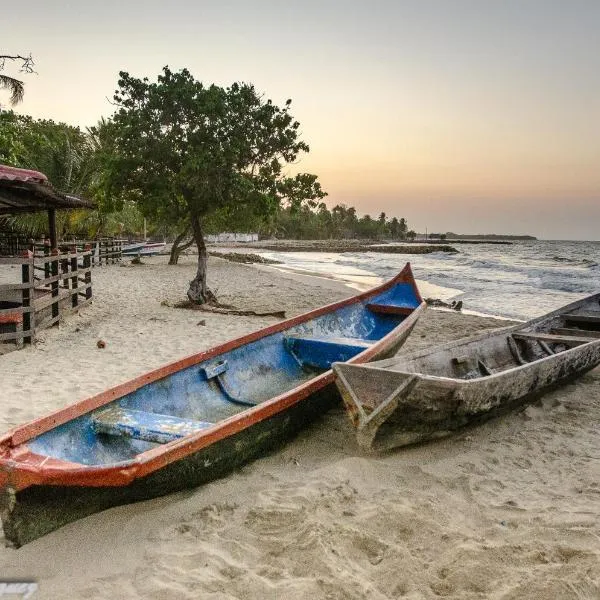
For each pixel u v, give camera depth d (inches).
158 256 1476.4
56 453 151.2
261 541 136.9
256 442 176.4
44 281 373.1
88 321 446.9
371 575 124.6
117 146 524.7
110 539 136.3
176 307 538.3
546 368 234.5
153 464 137.4
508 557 130.8
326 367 259.6
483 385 193.0
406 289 362.9
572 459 193.2
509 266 1664.6
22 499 127.5
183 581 120.8
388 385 172.7
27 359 313.6
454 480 172.7
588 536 139.3
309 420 205.3
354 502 156.4
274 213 539.2
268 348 258.5
